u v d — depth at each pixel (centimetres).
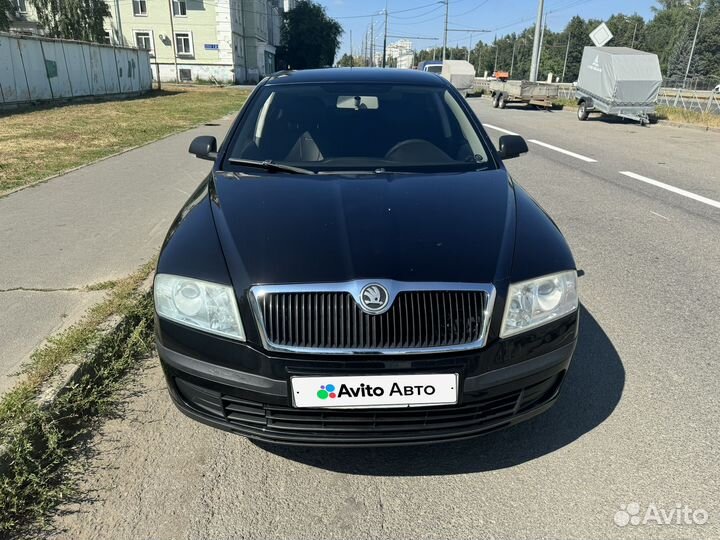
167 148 1037
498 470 236
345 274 206
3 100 1827
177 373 222
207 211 260
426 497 222
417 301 203
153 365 318
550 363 221
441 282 204
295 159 316
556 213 643
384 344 202
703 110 2170
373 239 224
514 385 214
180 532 205
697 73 6788
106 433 261
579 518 210
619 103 1816
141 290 384
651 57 1811
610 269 464
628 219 617
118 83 2759
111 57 2672
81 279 416
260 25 5941
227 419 219
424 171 304
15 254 469
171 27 4909
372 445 212
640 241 539
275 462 243
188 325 217
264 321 205
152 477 234
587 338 346
